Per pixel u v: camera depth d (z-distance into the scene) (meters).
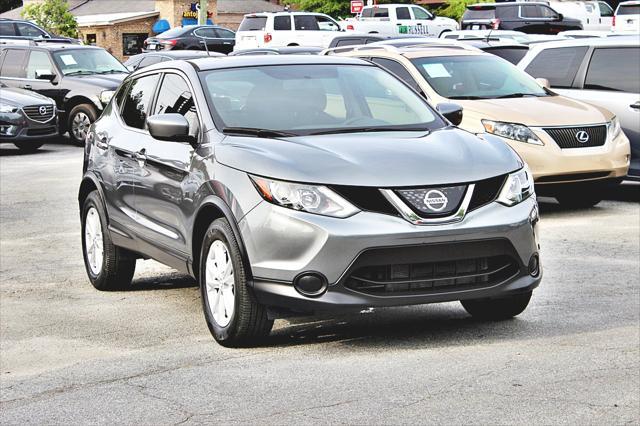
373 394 7.46
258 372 8.12
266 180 8.48
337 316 10.03
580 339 8.90
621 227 15.24
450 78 17.08
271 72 10.29
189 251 9.51
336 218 8.24
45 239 15.22
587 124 16.06
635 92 17.83
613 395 7.35
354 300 8.24
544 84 17.70
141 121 10.93
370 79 10.48
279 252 8.34
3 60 31.91
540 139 15.77
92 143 11.84
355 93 10.17
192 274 9.60
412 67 17.23
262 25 52.44
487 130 15.80
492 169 8.72
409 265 8.35
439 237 8.30
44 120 28.39
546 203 17.94
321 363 8.31
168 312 10.52
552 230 15.05
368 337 9.14
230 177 8.80
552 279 11.59
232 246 8.65
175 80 10.52
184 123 9.43
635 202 17.95
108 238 11.39
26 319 10.39
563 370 7.96
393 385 7.65
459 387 7.57
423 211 8.31
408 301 8.35
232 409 7.24
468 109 16.12
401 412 7.05
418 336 9.13
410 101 10.32
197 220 9.29
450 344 8.81
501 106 16.16
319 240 8.20
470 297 8.53
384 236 8.20
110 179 11.19
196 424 6.96
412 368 8.08
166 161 9.92
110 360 8.70
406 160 8.62
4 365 8.72
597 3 55.94
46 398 7.71
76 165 25.09
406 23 54.41
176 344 9.16
